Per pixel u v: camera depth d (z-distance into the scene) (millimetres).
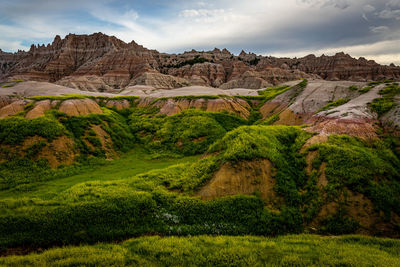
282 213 18359
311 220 18188
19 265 12180
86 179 27359
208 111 55812
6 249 14125
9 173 27438
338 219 17641
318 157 22906
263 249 14172
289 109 50906
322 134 26594
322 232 17156
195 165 24969
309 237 16125
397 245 14750
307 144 25703
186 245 14570
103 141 39406
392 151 24188
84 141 36938
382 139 25766
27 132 32844
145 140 44750
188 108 56781
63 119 39156
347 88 51062
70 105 44156
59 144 33531
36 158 30453
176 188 21547
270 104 60438
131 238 15750
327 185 19766
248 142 23859
